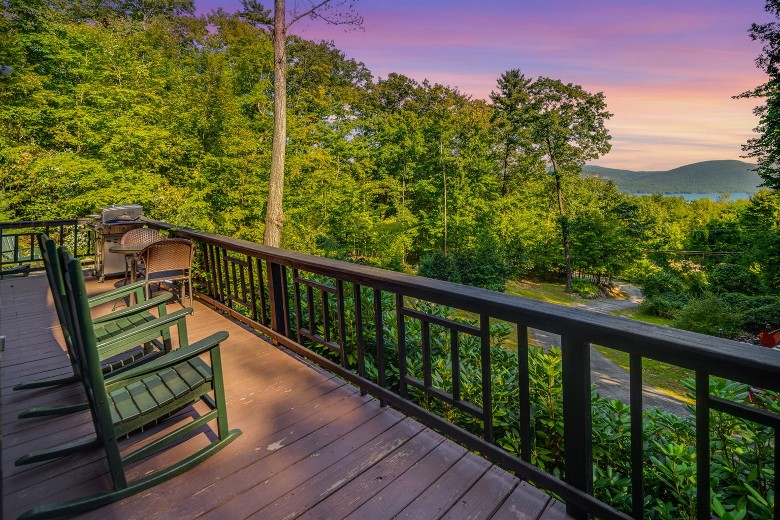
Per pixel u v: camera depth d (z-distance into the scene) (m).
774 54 13.31
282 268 3.30
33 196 9.98
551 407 2.41
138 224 5.72
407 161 26.27
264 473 1.82
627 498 1.86
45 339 3.62
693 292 20.12
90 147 10.78
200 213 9.76
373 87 33.91
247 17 15.90
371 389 2.44
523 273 26.17
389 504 1.61
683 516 1.76
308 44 26.70
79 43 11.67
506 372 2.92
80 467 1.90
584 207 31.56
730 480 1.90
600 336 1.35
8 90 10.53
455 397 1.96
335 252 16.89
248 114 16.00
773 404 1.92
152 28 17.36
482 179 26.97
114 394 1.82
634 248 25.70
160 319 2.12
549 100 26.28
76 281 1.47
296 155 14.67
